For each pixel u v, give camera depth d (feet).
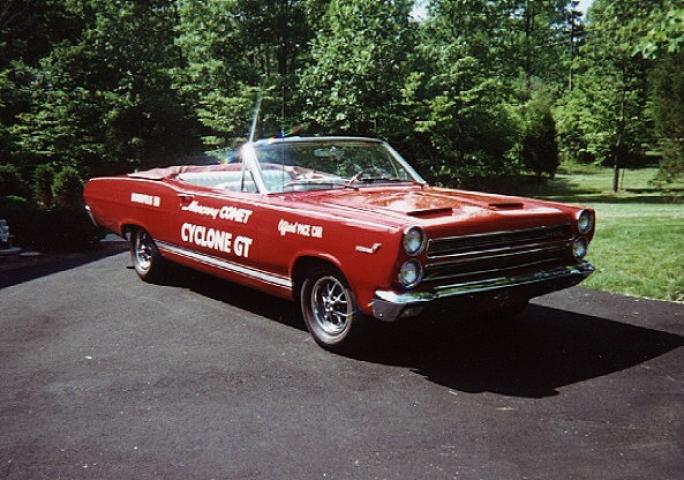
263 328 17.72
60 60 79.36
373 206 15.11
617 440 10.88
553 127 98.22
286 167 18.25
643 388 13.10
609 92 89.86
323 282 15.66
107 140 77.82
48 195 47.39
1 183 45.37
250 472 10.03
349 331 14.87
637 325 17.39
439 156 72.18
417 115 68.95
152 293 21.89
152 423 11.88
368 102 67.36
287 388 13.44
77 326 18.22
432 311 13.78
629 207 59.52
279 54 79.87
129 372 14.53
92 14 92.84
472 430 11.35
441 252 13.57
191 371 14.53
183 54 89.40
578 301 19.99
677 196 74.28
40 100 72.84
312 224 15.11
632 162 129.39
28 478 10.01
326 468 10.11
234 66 73.31
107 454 10.73
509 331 17.06
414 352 15.55
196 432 11.48
